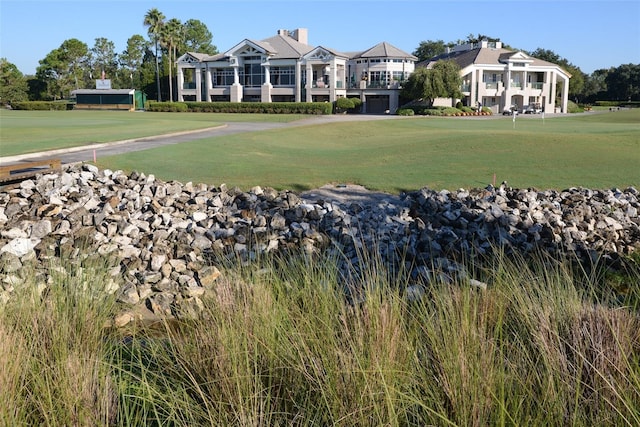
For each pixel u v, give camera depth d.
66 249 8.69
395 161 16.66
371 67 64.44
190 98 71.94
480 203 11.02
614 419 2.88
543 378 3.18
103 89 72.06
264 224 10.01
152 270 8.21
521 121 39.09
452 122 37.16
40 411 3.25
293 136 24.94
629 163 15.69
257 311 3.98
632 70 100.88
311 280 4.53
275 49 66.69
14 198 10.75
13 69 89.38
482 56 66.62
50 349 3.93
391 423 2.86
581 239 9.73
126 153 16.28
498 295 4.13
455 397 3.01
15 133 23.30
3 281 7.23
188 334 4.36
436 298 4.14
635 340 3.65
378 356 3.28
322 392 3.18
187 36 102.00
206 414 3.30
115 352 4.52
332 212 10.37
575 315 3.90
